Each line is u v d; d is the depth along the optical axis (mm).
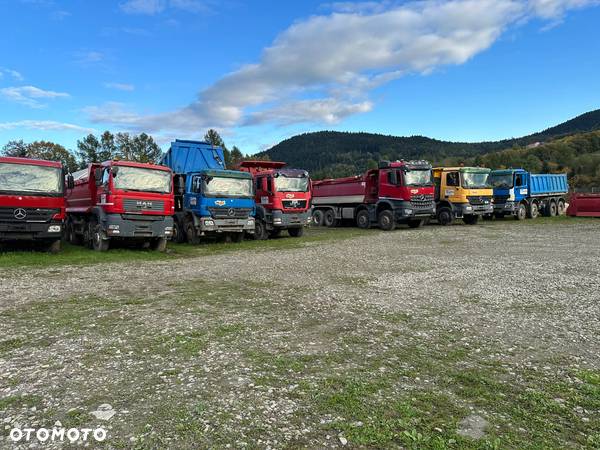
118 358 4602
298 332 5566
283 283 8945
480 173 25438
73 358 4602
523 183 28344
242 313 6492
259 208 19578
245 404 3568
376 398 3711
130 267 11344
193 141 19938
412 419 3361
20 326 5770
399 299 7426
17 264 11594
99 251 14461
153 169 14578
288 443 3002
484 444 3010
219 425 3230
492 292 7910
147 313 6469
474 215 25625
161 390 3828
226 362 4504
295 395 3748
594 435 3182
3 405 3533
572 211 29594
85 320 6062
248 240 19172
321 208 27281
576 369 4402
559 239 17172
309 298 7523
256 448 2936
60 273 10289
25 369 4293
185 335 5387
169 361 4523
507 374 4285
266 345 5055
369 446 2986
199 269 10945
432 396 3771
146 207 14250
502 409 3562
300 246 16484
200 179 16750
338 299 7438
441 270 10406
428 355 4781
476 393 3840
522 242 16406
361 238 19141
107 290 8211
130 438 3039
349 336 5414
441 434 3148
